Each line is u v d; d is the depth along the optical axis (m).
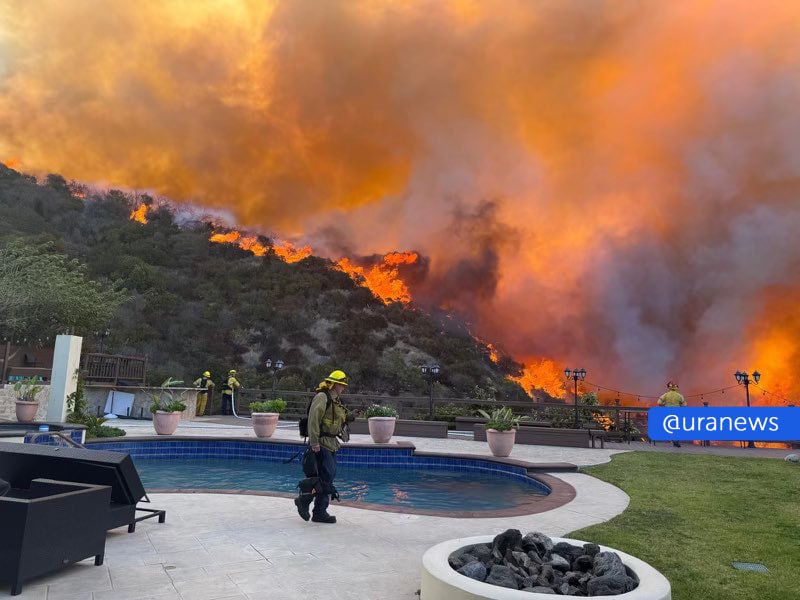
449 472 11.07
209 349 42.66
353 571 4.08
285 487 8.92
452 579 2.92
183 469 10.58
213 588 3.63
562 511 6.53
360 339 47.31
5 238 39.28
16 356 19.61
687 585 3.96
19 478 4.84
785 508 6.82
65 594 3.42
